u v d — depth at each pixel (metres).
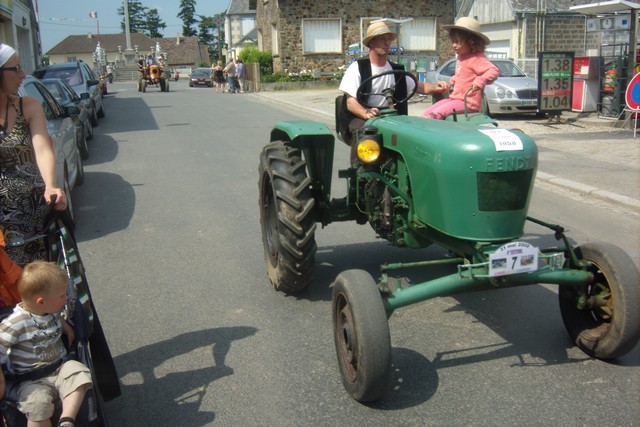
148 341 4.28
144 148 12.27
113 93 31.58
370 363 3.19
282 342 4.21
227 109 20.12
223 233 6.74
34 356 2.76
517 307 4.70
